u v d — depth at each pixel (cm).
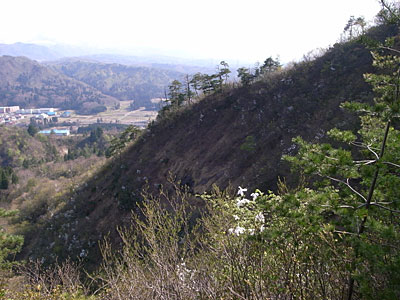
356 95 1789
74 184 4091
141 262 421
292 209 309
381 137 329
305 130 1892
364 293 260
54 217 3206
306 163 315
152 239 384
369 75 312
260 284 310
